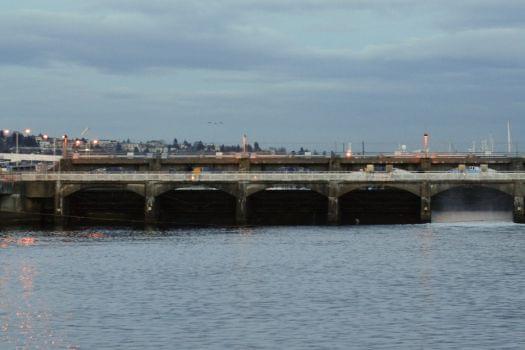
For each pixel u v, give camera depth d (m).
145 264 122.50
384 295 97.50
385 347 74.81
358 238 159.50
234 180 191.00
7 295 97.38
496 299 94.94
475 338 77.75
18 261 125.06
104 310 89.00
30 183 191.62
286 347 74.88
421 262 124.44
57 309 89.44
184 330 80.50
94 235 167.12
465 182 190.38
